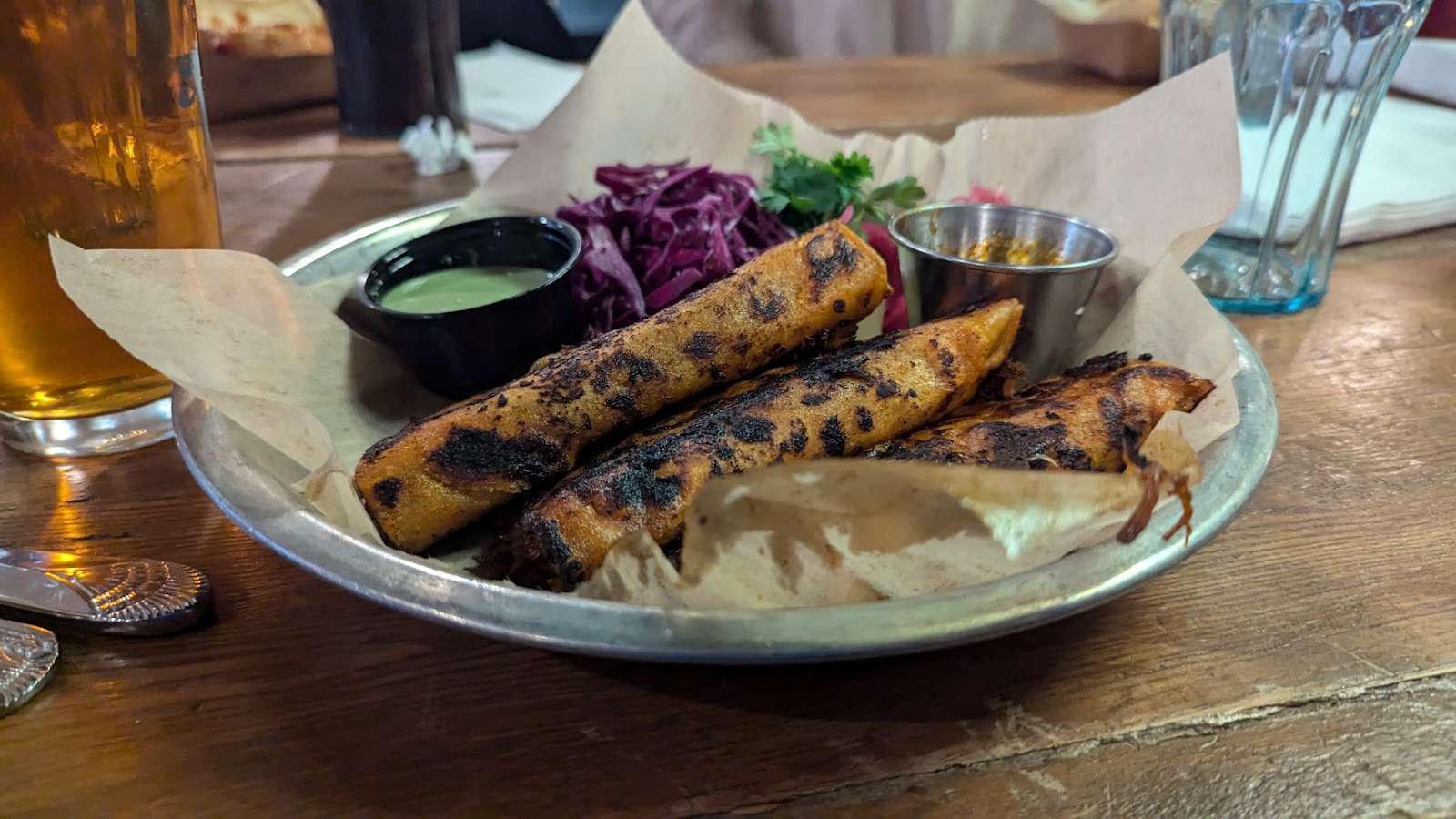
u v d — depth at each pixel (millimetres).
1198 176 305
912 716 197
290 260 322
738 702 201
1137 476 195
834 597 194
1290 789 183
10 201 248
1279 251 359
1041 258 320
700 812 181
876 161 389
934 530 189
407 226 353
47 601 214
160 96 266
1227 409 232
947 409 261
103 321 231
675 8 909
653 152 387
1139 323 278
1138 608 221
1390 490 255
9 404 273
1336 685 201
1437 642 211
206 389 236
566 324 320
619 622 181
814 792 184
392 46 506
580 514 228
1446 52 533
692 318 261
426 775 188
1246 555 235
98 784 185
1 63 236
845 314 272
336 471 227
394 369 301
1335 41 330
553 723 197
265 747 192
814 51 932
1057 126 348
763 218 364
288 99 597
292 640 215
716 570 186
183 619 214
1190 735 193
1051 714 197
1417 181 425
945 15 939
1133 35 601
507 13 830
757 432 239
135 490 262
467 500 246
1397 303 356
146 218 268
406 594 190
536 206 373
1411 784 183
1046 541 192
